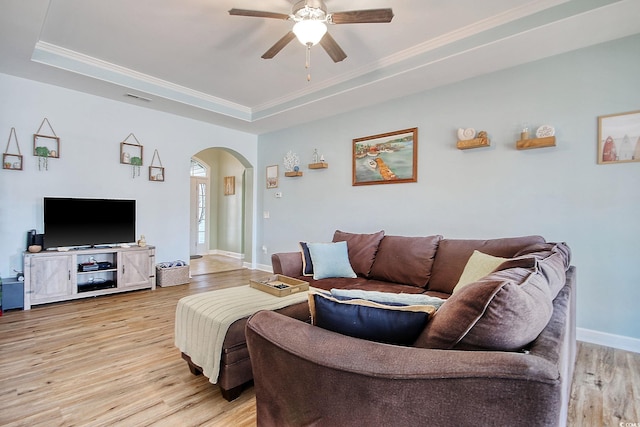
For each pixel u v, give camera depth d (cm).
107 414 171
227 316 188
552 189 285
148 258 428
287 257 328
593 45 265
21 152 356
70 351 245
